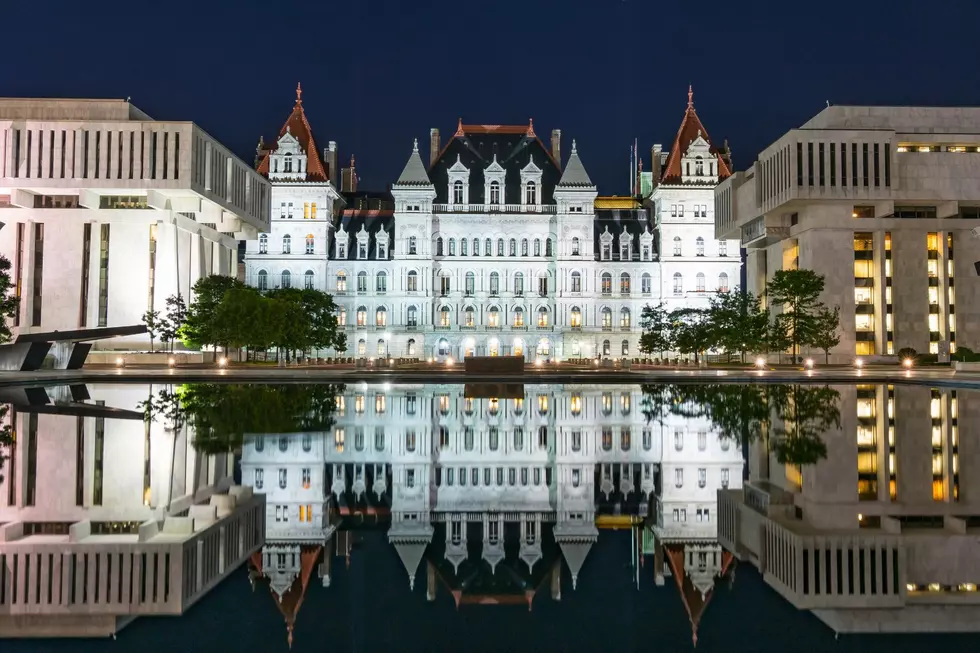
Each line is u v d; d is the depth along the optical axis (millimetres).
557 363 100562
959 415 33156
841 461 22359
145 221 84062
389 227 119250
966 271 86625
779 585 12508
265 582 12453
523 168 117500
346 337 108688
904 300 85688
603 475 20766
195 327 77062
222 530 14922
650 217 122312
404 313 113375
